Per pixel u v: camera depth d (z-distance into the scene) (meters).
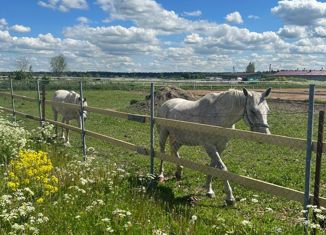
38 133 11.26
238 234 5.00
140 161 10.49
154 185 7.56
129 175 7.59
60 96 14.25
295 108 19.02
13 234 4.43
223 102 6.87
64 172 7.05
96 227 4.94
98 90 46.00
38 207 5.41
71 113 13.76
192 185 8.18
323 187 8.22
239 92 6.64
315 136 14.01
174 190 7.68
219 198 7.27
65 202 5.77
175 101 8.34
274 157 11.27
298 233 4.94
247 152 12.06
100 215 5.39
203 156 11.44
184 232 4.86
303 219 4.49
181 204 6.66
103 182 6.86
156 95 23.72
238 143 13.53
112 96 37.53
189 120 7.48
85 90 45.72
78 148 11.98
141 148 8.12
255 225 5.26
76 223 5.07
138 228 4.91
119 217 5.16
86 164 7.43
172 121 7.15
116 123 19.58
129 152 11.82
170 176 8.91
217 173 6.38
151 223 5.16
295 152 11.95
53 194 6.07
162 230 4.87
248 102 6.39
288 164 10.34
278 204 6.94
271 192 5.50
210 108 7.11
